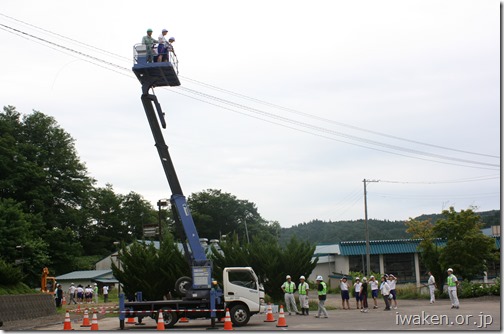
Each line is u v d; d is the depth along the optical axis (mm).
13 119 82875
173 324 25078
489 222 65562
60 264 75125
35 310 35906
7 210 61281
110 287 75688
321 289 28594
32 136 82938
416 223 54031
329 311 33906
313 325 23953
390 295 34781
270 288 40188
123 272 37531
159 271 37250
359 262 69688
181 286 26578
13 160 75750
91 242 100250
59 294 45500
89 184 86188
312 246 42312
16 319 32812
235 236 42531
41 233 73188
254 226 112438
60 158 83562
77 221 82812
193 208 112500
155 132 27250
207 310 24906
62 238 74188
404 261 68688
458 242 43688
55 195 81312
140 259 37500
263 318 29188
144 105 27266
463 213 44531
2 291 35688
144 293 37125
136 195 109125
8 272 37719
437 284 45406
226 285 25266
